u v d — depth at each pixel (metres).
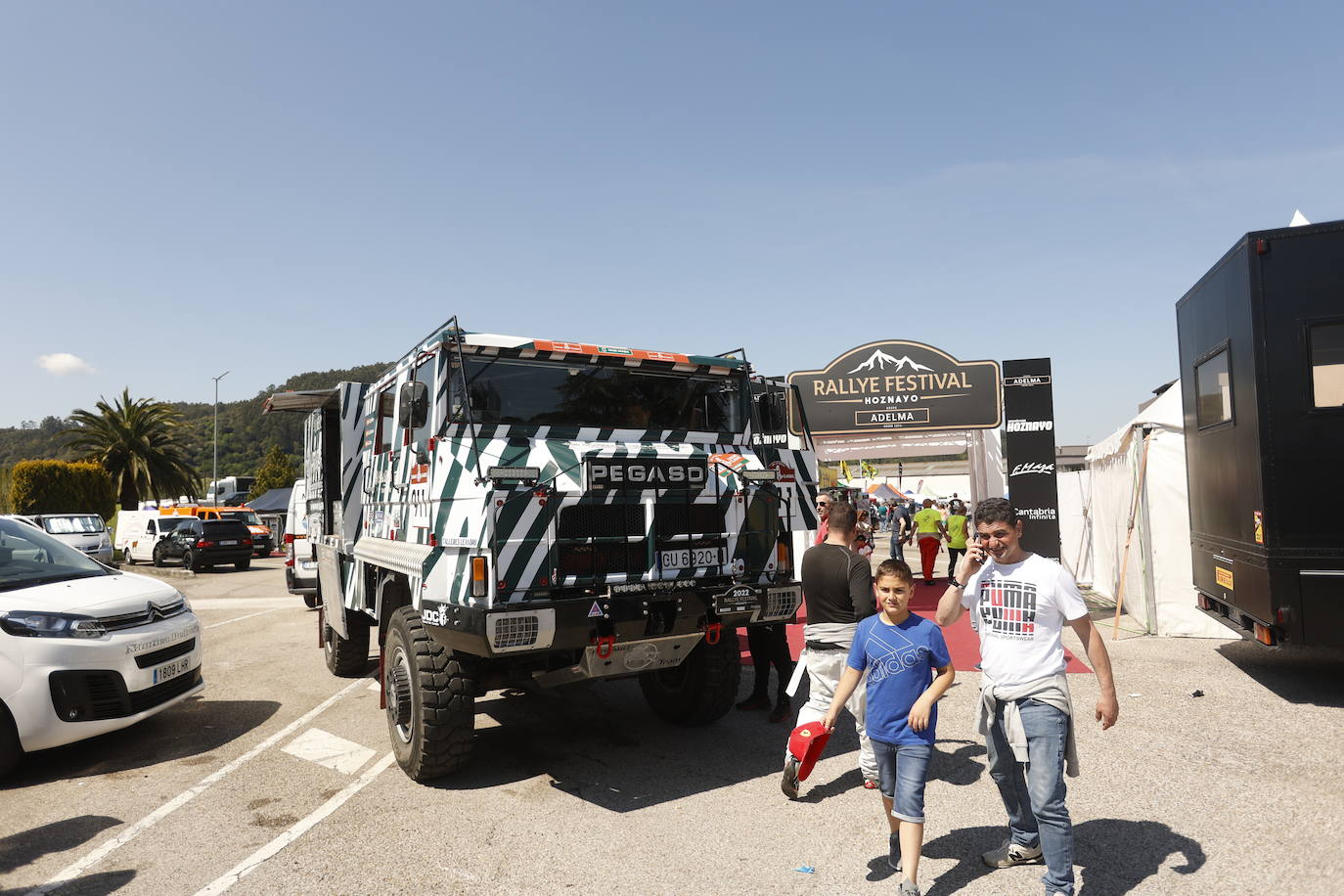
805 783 5.25
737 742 6.19
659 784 5.29
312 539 9.85
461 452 5.16
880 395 15.04
